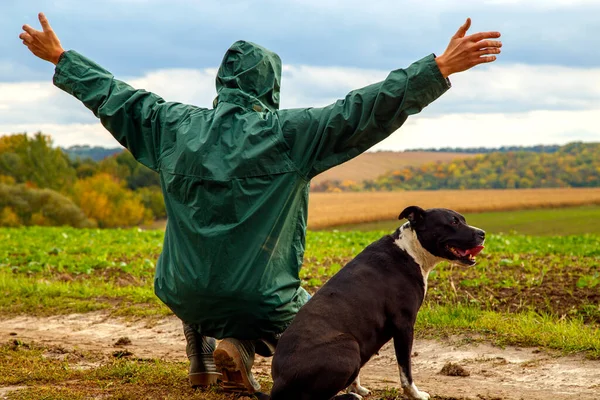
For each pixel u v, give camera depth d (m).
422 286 5.69
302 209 5.30
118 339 9.03
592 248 16.05
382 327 5.38
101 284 12.78
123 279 13.60
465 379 6.67
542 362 6.92
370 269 5.51
